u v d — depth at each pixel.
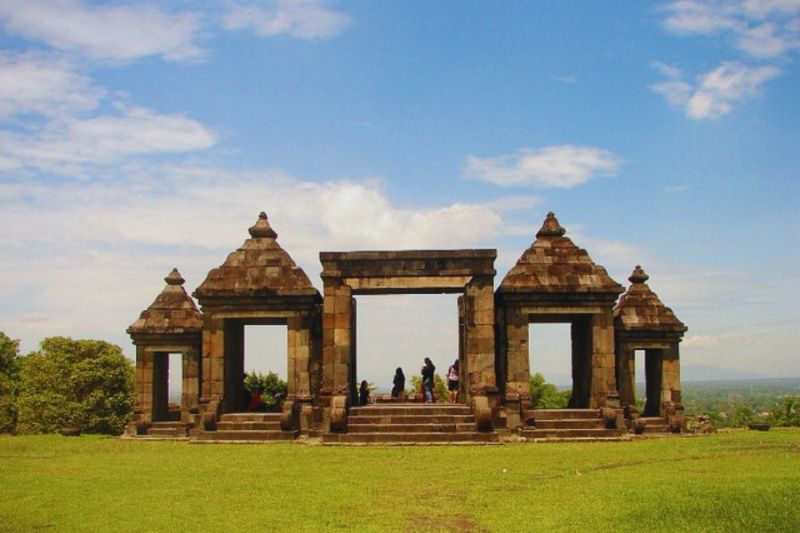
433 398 33.56
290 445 26.42
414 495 17.02
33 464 21.94
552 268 30.11
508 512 15.20
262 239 31.28
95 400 49.91
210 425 28.53
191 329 32.69
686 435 29.41
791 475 18.12
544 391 61.00
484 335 28.53
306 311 29.84
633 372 31.56
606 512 14.77
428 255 29.02
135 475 19.83
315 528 14.11
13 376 58.22
